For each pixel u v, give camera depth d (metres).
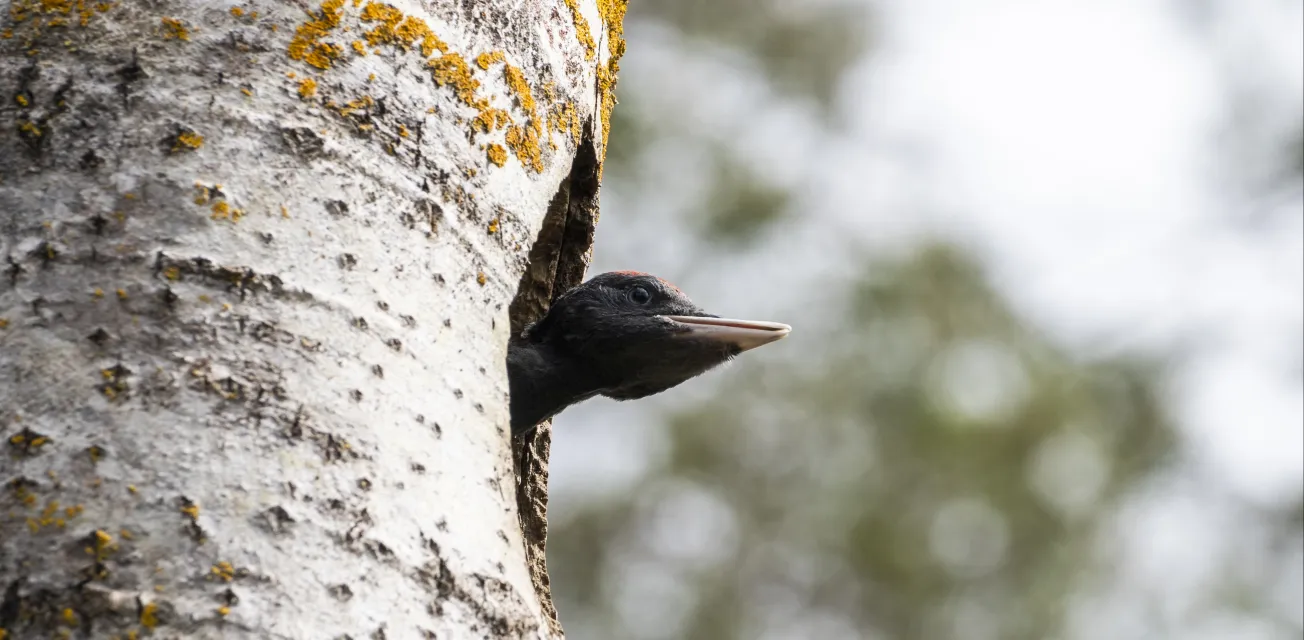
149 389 6.68
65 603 6.66
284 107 6.72
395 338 6.71
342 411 6.70
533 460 6.94
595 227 6.91
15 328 6.69
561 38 6.81
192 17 6.72
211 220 6.70
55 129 6.71
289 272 6.70
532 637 6.72
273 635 6.67
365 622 6.68
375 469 6.70
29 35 6.72
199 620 6.66
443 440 6.71
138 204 6.70
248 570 6.67
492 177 6.76
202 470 6.68
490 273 6.75
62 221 6.70
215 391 6.69
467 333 6.74
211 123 6.71
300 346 6.70
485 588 6.71
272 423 6.69
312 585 6.68
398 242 6.73
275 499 6.68
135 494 6.67
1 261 6.70
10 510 6.67
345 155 6.72
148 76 6.71
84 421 6.68
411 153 6.73
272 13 6.73
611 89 6.87
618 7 6.88
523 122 6.78
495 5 6.78
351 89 6.73
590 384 6.94
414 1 6.75
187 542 6.67
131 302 6.69
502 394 6.75
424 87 6.75
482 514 6.72
